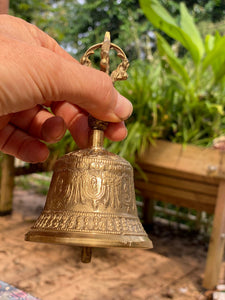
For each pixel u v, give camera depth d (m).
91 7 2.24
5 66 0.49
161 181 2.22
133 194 0.64
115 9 2.25
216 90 2.24
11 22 0.69
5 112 0.52
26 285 1.66
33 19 2.48
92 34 2.13
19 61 0.50
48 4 2.60
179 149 1.89
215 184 1.97
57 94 0.53
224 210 1.74
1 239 2.20
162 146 1.96
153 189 2.30
